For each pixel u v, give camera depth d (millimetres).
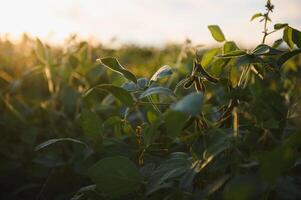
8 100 1189
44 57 1137
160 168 553
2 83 1359
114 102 1186
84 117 642
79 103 1113
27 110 1209
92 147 779
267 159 393
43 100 1372
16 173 1054
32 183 1008
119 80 782
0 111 1197
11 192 1018
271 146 592
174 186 562
